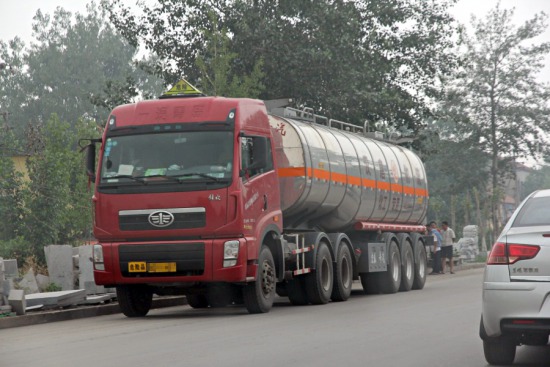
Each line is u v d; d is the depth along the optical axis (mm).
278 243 20062
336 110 41562
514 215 10547
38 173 32125
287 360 10969
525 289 9836
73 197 34156
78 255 24375
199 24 43094
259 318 17609
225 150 18328
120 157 18625
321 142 22953
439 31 47594
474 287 28406
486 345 10555
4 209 31031
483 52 86312
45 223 31016
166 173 18266
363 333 13906
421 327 14719
